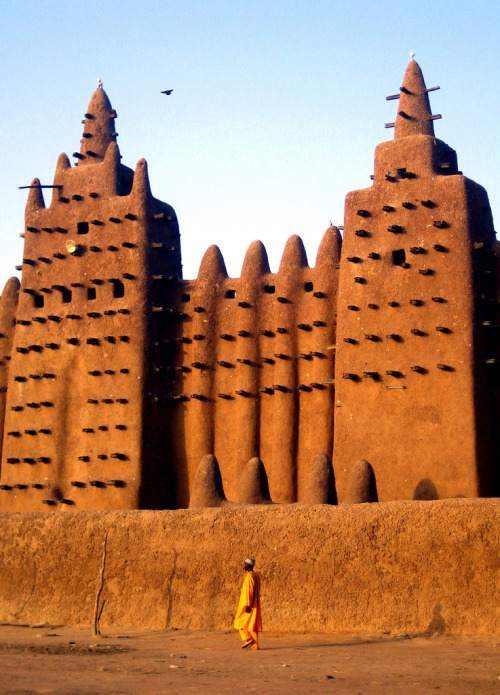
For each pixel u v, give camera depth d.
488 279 24.00
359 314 24.38
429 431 22.81
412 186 24.45
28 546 20.31
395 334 23.72
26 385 28.94
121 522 19.52
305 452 25.58
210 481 22.66
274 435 26.05
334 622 17.00
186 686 11.59
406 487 22.75
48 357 28.77
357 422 23.75
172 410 27.73
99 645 16.06
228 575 18.17
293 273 26.78
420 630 16.30
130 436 26.81
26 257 29.92
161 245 28.11
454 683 11.88
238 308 27.42
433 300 23.42
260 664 13.60
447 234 23.69
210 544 18.48
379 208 24.83
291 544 17.77
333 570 17.28
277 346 26.50
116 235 28.44
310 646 15.58
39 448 28.19
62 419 28.09
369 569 17.00
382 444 23.30
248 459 26.22
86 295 28.59
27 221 30.09
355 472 21.69
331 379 25.22
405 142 24.89
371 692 11.18
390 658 14.06
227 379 27.19
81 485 27.11
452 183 23.92
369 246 24.72
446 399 22.81
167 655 14.73
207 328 27.62
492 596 15.94
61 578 19.78
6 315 31.08
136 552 19.12
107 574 19.27
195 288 28.09
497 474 22.98
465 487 22.11
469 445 22.30
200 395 27.17
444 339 23.16
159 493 26.86
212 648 15.64
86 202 29.23
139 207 28.27
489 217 24.66
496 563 16.00
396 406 23.36
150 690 11.27
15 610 20.00
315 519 17.77
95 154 30.45
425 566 16.56
